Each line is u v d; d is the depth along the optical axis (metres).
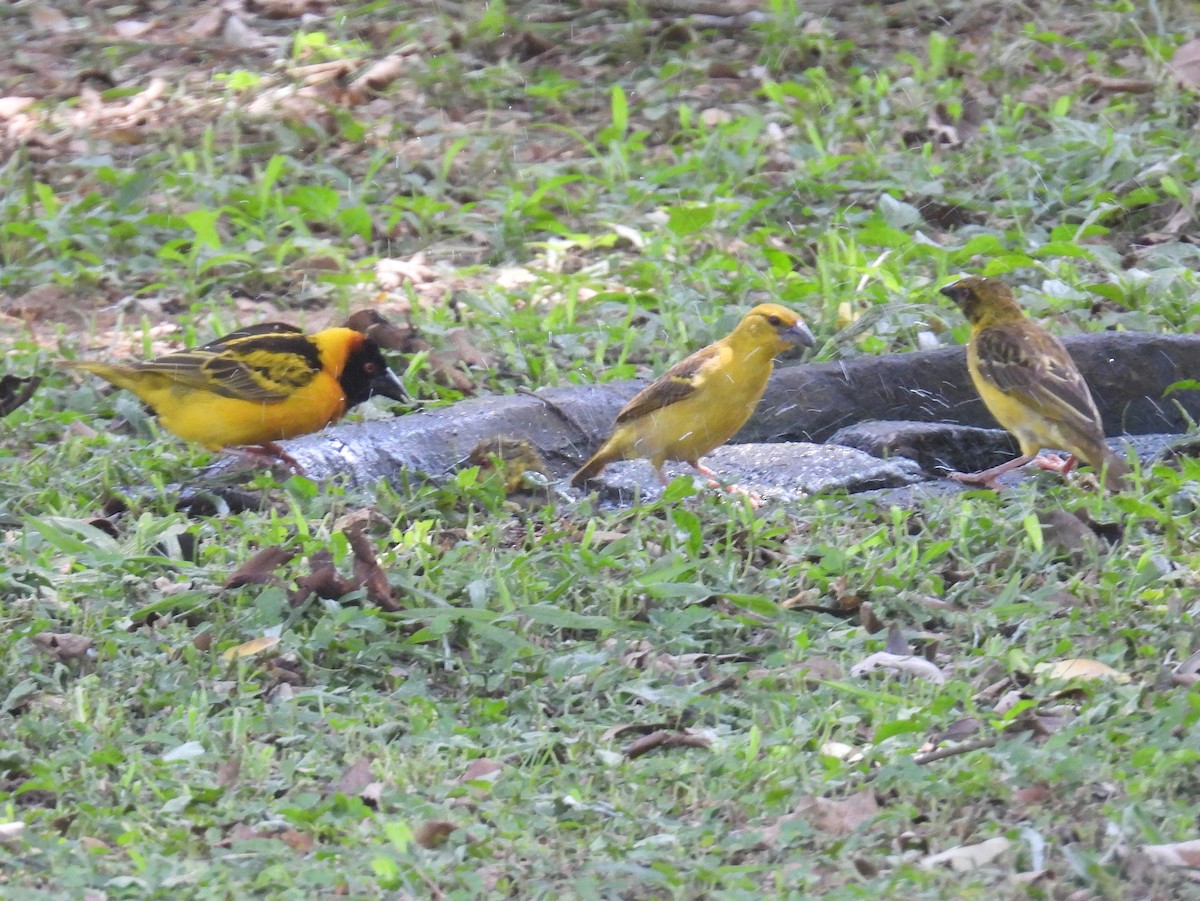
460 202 19.02
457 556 10.41
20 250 17.17
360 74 21.75
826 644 9.48
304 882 7.06
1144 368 14.00
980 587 10.14
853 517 11.24
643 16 23.20
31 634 9.45
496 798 7.91
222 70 22.19
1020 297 15.53
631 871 7.09
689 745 8.52
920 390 14.00
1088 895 6.84
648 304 15.91
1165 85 20.36
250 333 13.09
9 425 13.23
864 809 7.64
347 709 8.92
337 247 17.55
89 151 19.89
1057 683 8.80
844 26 23.02
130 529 11.34
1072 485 11.79
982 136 19.61
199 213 16.59
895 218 17.31
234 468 12.55
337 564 10.25
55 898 6.89
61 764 8.23
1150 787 7.62
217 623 9.73
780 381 13.84
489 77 21.64
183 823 7.69
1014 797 7.67
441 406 13.54
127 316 16.08
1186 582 9.92
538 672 9.23
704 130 19.61
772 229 17.41
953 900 6.77
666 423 12.11
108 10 24.11
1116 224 17.61
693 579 10.23
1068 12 23.06
